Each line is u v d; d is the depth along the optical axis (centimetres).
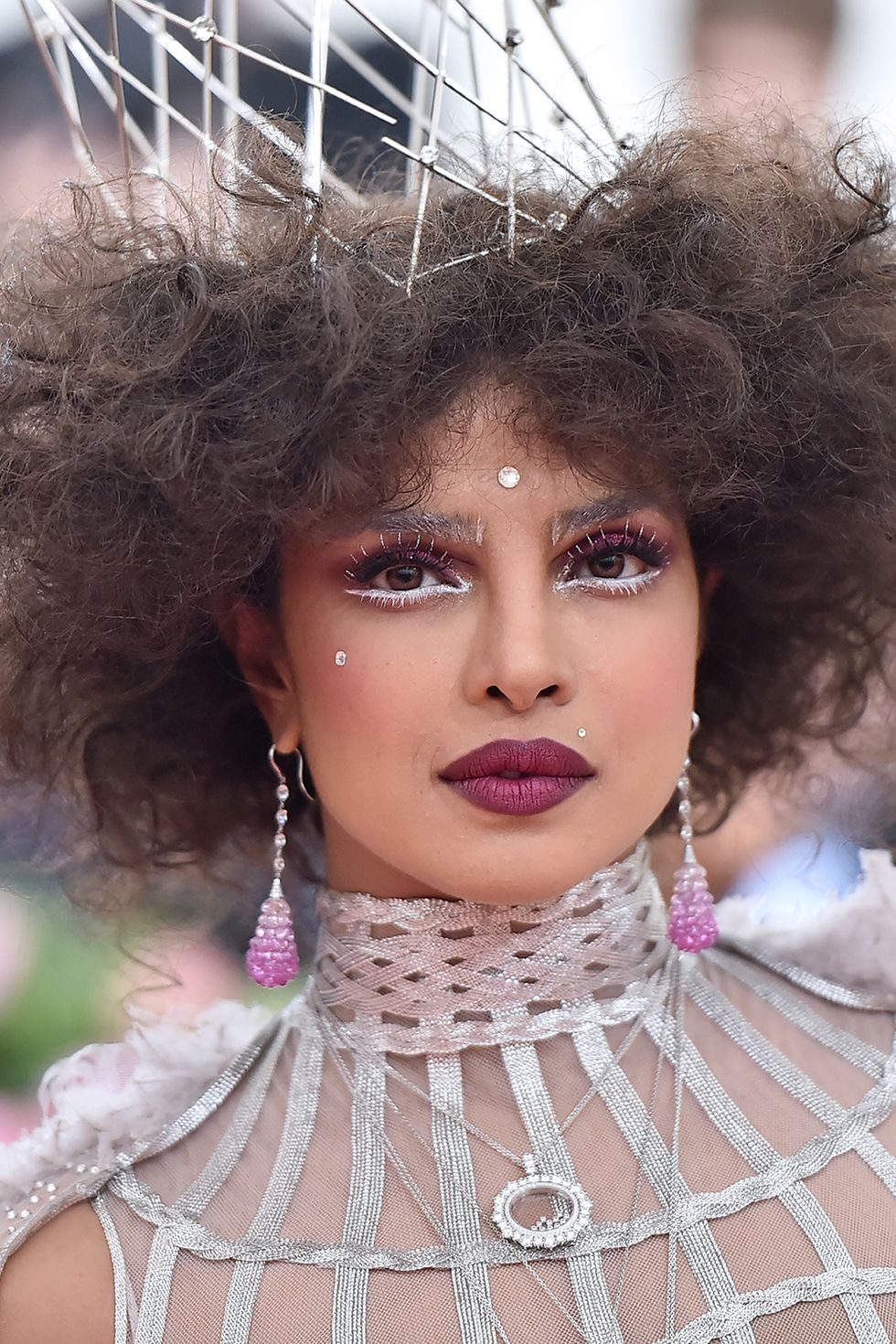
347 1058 135
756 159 142
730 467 133
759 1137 127
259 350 128
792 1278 118
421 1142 128
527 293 127
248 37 247
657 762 131
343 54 158
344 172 186
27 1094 236
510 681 121
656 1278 119
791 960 150
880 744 177
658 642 130
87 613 137
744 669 161
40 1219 131
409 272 128
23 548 137
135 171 141
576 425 123
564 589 129
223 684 152
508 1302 118
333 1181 127
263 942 140
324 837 156
